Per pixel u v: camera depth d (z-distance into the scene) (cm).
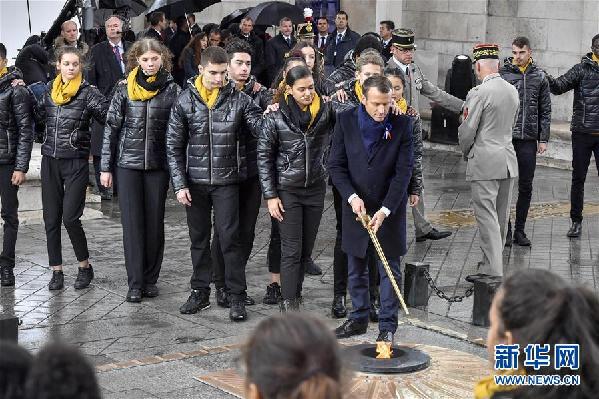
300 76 826
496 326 339
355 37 1698
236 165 869
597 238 1204
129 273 920
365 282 798
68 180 941
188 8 1689
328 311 893
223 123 864
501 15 1947
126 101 905
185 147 881
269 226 1238
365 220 755
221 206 866
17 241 1139
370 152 762
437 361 653
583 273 1052
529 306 327
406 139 762
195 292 893
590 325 328
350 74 975
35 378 273
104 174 920
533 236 1210
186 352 767
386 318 767
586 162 1202
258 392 290
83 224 1232
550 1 1875
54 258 954
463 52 1997
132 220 913
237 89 880
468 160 1001
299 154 835
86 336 818
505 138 995
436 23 2030
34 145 1277
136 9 1709
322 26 1712
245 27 1722
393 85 874
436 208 1363
